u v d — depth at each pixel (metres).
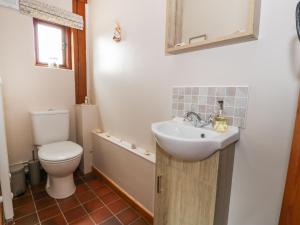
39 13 1.81
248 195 0.99
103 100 2.08
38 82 1.93
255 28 0.85
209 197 0.87
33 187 1.84
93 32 2.14
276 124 0.86
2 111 1.27
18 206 1.54
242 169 1.00
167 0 1.18
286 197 0.75
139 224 1.40
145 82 1.51
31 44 1.84
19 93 1.81
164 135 0.86
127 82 1.70
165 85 1.35
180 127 1.13
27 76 1.85
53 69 2.02
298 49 0.78
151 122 1.50
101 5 1.95
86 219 1.43
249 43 0.92
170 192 1.04
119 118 1.85
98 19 2.02
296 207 0.72
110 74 1.92
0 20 1.64
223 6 1.05
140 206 1.51
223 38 0.93
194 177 0.91
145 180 1.46
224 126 0.97
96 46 2.11
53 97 2.05
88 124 2.14
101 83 2.09
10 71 1.74
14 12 1.71
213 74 1.07
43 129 1.83
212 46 1.06
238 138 0.98
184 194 0.97
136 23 1.53
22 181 1.70
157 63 1.39
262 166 0.93
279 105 0.85
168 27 1.20
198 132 1.03
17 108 1.81
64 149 1.66
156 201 1.13
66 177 1.69
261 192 0.94
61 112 1.94
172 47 1.20
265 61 0.87
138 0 1.49
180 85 1.25
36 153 1.92
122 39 1.70
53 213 1.48
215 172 0.83
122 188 1.74
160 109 1.41
